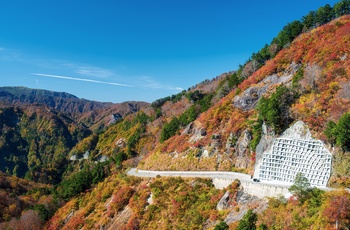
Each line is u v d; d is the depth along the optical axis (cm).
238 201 4759
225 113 7175
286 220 3709
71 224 7019
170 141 8112
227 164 6022
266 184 4647
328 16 8169
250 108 6862
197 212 4994
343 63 5653
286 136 5091
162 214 5431
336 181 4250
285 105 5541
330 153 4456
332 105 5000
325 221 3322
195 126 7775
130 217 5900
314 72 5934
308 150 4681
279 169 4888
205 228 4603
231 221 4347
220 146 6431
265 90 6900
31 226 7906
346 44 6062
